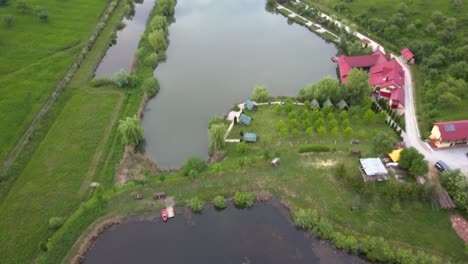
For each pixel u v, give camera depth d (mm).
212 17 177875
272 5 185125
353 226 79375
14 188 87312
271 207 85250
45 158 95438
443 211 80812
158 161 99625
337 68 139375
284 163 93438
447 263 70438
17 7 157500
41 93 117562
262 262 74812
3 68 126750
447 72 120375
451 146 96688
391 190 81688
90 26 156375
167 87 128125
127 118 99500
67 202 84688
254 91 117562
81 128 105375
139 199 85875
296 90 127000
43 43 141875
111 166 93875
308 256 75688
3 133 101625
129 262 75125
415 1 162500
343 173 86875
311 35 161625
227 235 80000
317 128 103188
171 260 75375
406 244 75625
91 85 123875
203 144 105500
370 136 100938
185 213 84062
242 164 92812
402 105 111500
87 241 77750
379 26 151125
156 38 142125
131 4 180625
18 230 78438
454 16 148750
